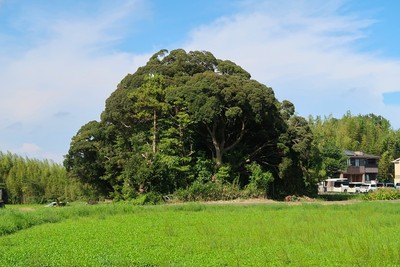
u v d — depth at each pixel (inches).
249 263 468.4
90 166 2000.5
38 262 459.5
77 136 2050.9
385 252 493.4
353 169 3526.1
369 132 4121.6
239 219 944.9
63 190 2603.3
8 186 2549.2
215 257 499.2
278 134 1882.4
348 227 746.8
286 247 562.9
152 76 1771.7
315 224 795.4
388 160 3809.1
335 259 482.9
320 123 4515.3
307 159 1940.2
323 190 3174.2
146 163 1642.5
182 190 1676.9
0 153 2657.5
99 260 472.7
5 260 476.4
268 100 1759.4
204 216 1028.5
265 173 1824.6
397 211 1088.2
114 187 1812.3
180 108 1748.3
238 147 1894.7
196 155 1803.6
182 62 1956.2
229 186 1753.2
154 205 1429.6
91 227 810.8
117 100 1840.6
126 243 604.4
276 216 1002.1
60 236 682.2
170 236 683.4
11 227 783.7
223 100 1697.8
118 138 1882.4
